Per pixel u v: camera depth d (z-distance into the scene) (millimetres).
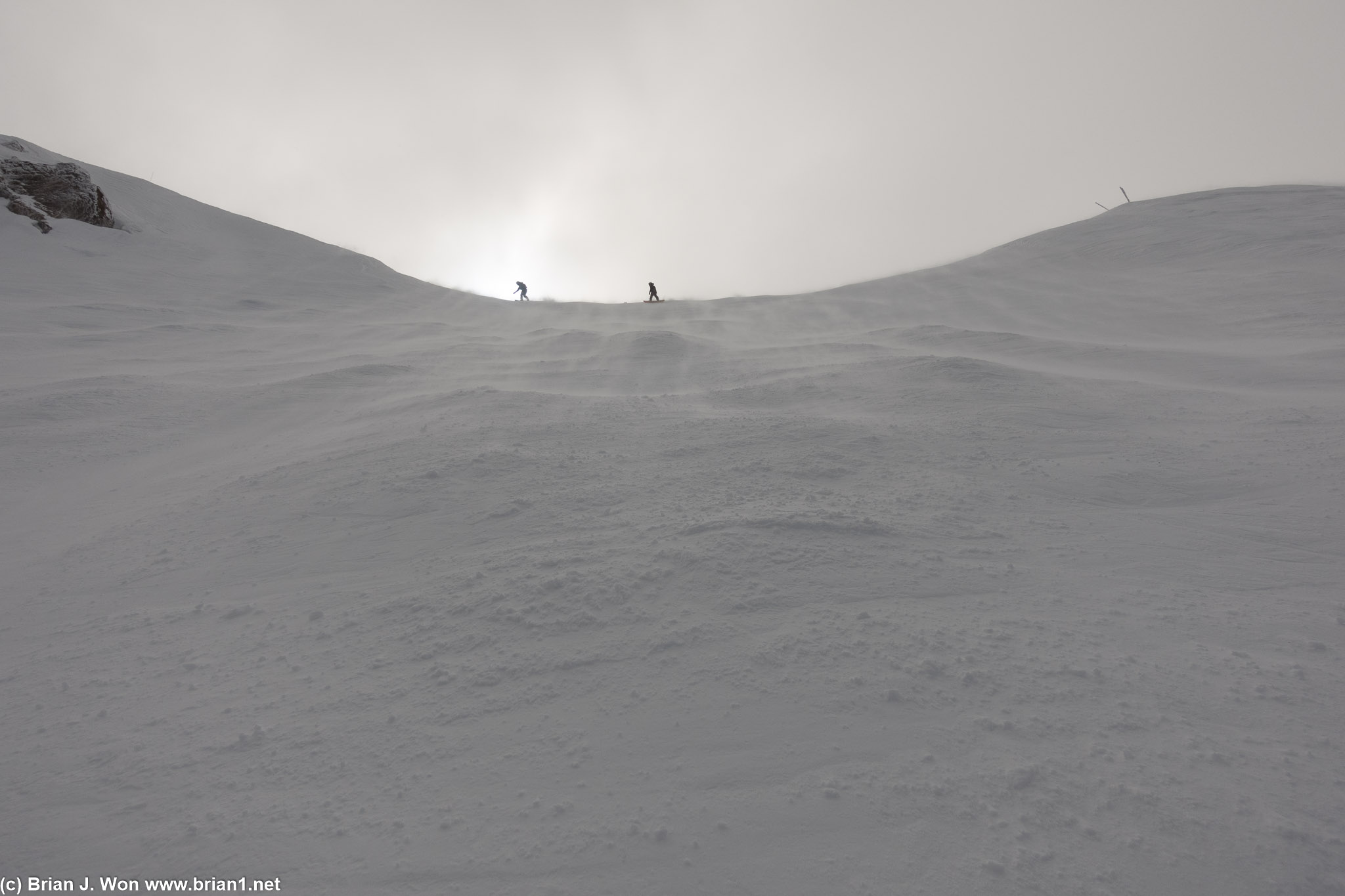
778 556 3561
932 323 16641
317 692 2750
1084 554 3676
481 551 3910
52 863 1957
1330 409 6379
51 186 25578
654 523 4078
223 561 4145
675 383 9531
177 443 7418
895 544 3752
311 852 1961
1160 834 1869
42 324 14938
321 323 19109
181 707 2713
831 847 1872
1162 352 9984
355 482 5219
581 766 2232
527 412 7043
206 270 25375
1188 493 4617
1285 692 2473
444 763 2293
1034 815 1945
